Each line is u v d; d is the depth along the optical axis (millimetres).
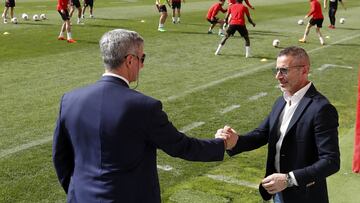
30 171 5629
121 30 2639
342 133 7027
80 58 12320
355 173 5629
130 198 2553
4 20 18844
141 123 2527
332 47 14648
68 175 2826
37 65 11438
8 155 6074
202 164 5930
